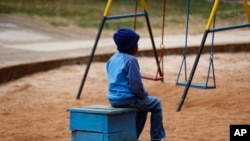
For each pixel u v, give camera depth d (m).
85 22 54.78
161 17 57.31
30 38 45.38
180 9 62.88
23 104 24.09
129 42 14.80
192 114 20.72
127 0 66.94
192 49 37.19
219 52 37.81
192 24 53.78
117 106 14.80
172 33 48.72
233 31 49.66
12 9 59.22
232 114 20.42
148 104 14.85
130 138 14.85
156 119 15.06
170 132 17.94
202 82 27.16
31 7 61.41
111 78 14.84
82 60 33.84
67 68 32.53
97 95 25.61
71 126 14.91
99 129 14.36
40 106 23.50
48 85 28.33
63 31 49.88
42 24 52.78
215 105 22.06
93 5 64.62
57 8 61.66
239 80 27.41
